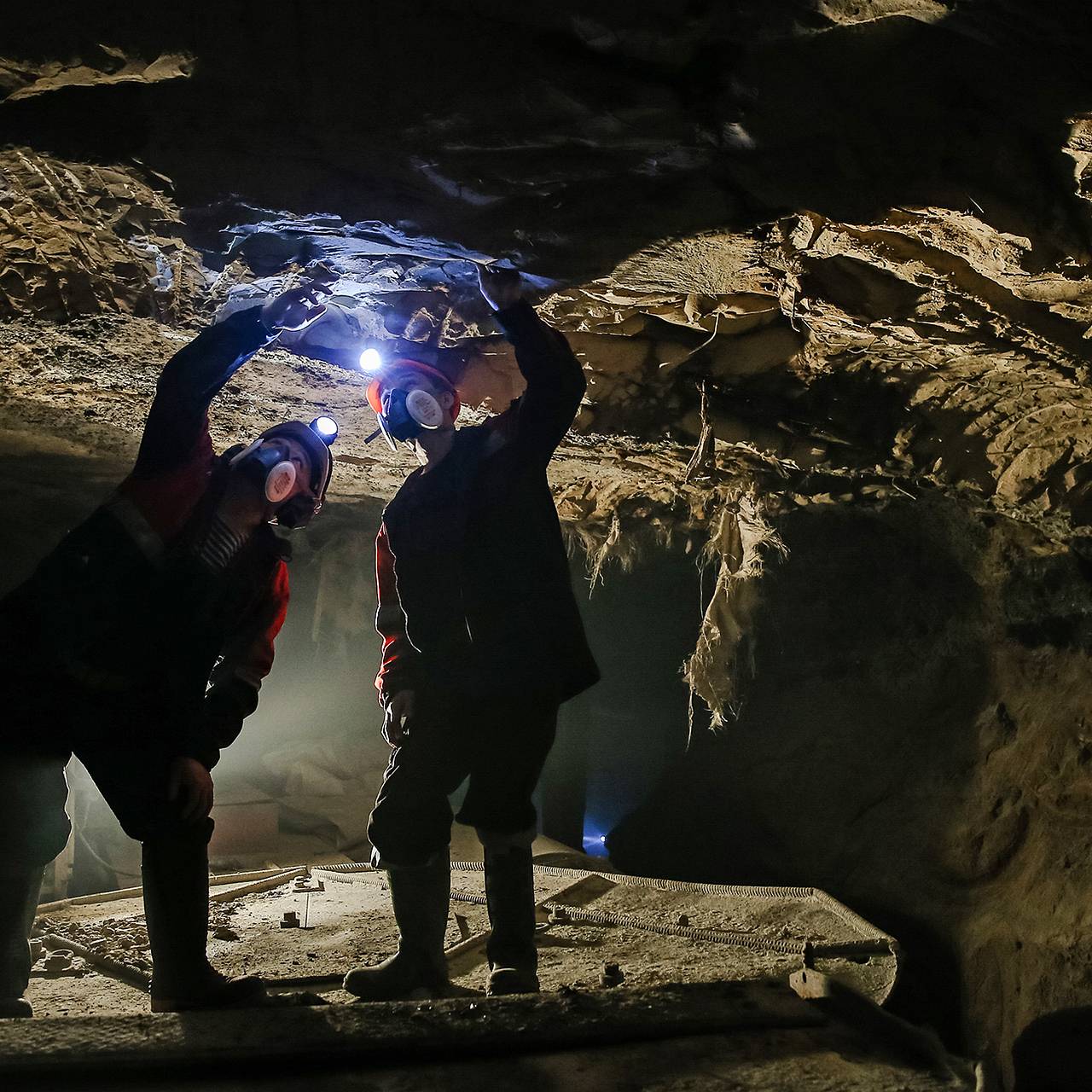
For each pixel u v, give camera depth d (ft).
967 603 27.20
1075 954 20.62
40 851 7.55
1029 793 24.34
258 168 8.91
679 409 15.52
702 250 10.21
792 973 7.28
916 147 7.98
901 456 16.66
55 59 7.49
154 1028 5.87
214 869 24.25
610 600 35.06
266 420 17.21
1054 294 10.51
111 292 11.56
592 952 13.08
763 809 30.09
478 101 7.77
